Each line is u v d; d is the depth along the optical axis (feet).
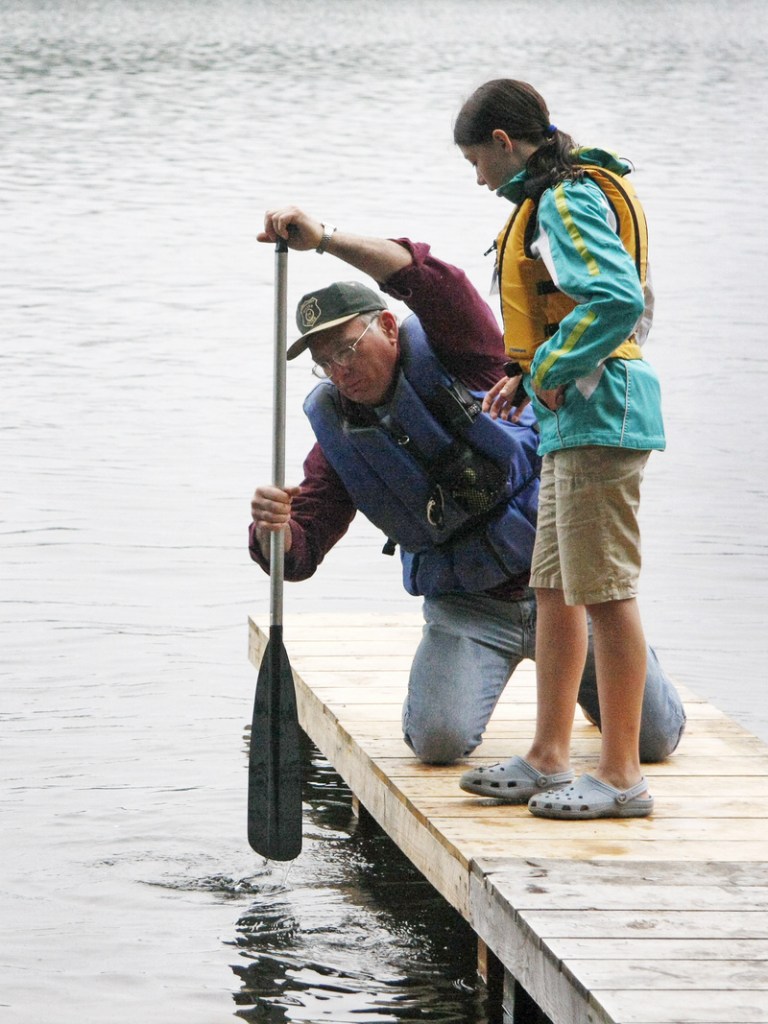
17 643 65.10
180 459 94.63
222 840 48.29
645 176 233.76
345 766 49.06
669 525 83.15
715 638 66.95
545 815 40.83
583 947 33.06
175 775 53.06
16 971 40.09
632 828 40.32
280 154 253.85
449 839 39.40
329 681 54.08
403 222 185.06
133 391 111.75
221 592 72.43
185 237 179.22
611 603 39.63
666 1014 30.30
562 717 42.11
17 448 95.71
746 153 263.49
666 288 151.84
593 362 36.70
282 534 44.47
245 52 473.26
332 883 45.85
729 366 121.39
